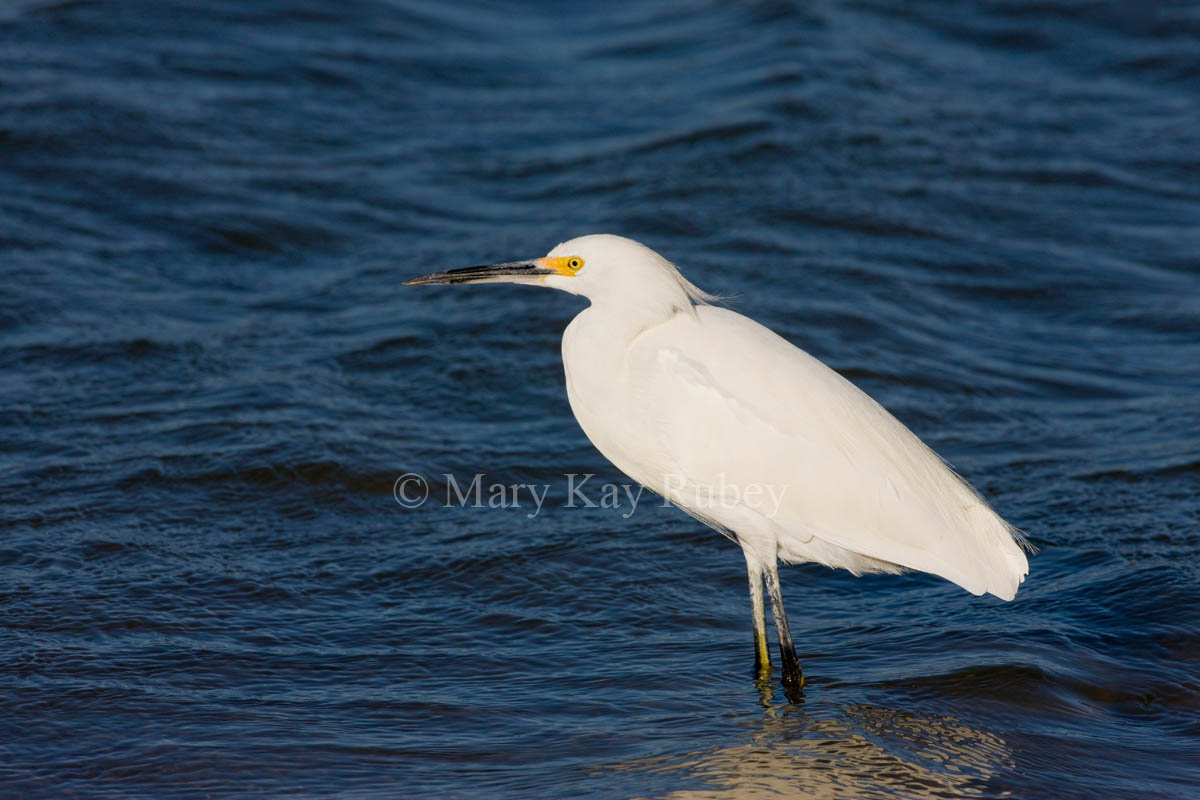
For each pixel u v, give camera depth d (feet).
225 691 27.09
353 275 54.29
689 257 55.26
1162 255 58.95
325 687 27.48
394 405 43.27
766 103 70.85
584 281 29.30
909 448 29.27
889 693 27.63
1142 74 80.89
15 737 24.93
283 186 60.80
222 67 71.15
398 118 70.49
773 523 28.96
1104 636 30.19
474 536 35.60
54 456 38.14
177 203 57.82
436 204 61.46
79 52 69.56
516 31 85.66
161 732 25.31
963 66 80.74
